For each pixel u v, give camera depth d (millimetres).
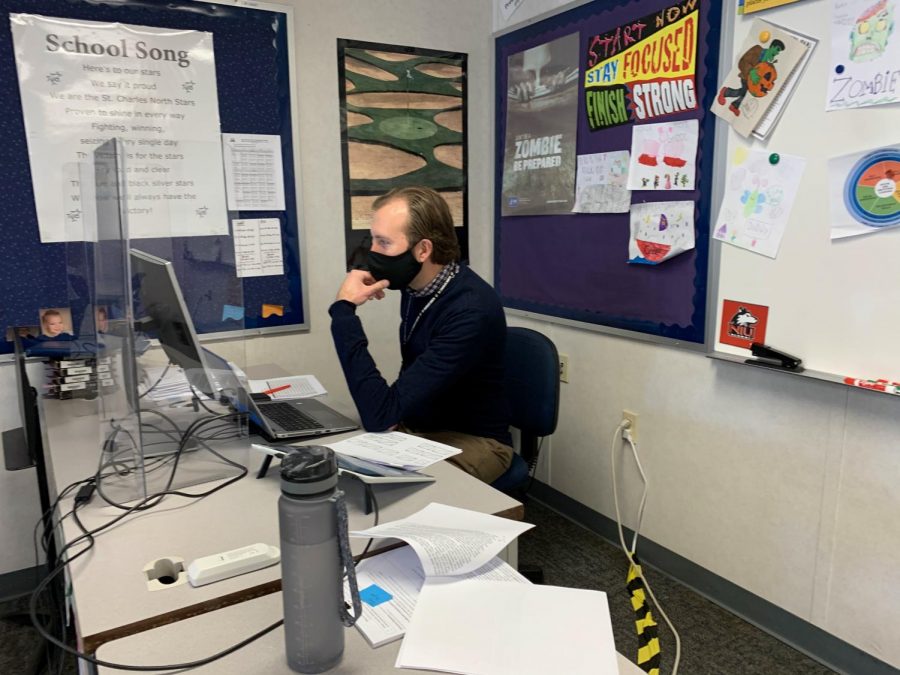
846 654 1711
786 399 1775
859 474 1626
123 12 2043
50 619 1477
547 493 2736
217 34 2188
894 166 1466
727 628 1929
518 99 2631
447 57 2674
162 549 1041
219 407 1489
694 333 2012
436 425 1850
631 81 2115
